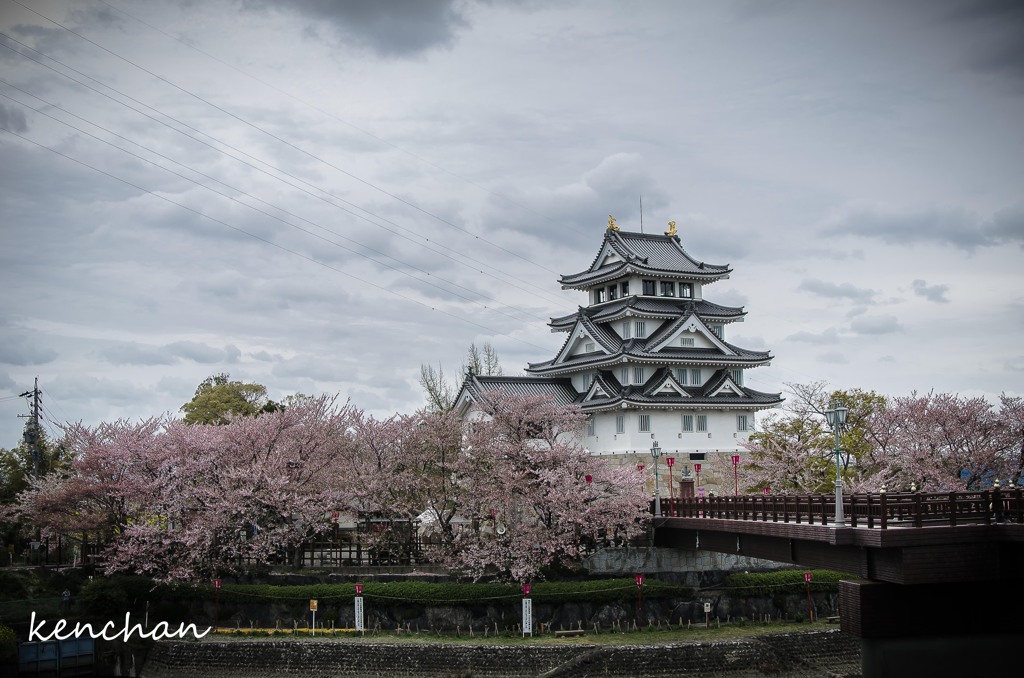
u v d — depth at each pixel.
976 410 69.00
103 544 74.62
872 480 67.88
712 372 93.81
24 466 94.38
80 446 75.81
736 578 67.50
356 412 77.88
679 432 89.56
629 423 87.38
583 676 57.38
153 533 68.56
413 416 76.81
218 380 113.69
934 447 68.25
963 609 44.09
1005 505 44.03
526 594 63.06
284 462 72.25
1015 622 44.03
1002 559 42.59
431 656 59.19
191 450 73.19
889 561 43.19
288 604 66.00
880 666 43.12
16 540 84.75
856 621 43.75
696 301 98.69
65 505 71.62
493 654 58.88
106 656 62.53
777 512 54.78
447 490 73.44
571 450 72.31
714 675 58.66
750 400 92.00
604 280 98.62
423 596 64.12
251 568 70.00
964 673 43.72
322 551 73.12
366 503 72.62
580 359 94.56
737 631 63.19
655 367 91.38
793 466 75.62
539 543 66.25
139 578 68.94
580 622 63.81
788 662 59.88
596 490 68.56
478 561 66.25
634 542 69.31
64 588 70.31
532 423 75.75
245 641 62.19
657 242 101.81
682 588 66.12
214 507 69.31
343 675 59.50
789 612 67.19
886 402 77.62
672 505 69.00
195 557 67.94
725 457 88.50
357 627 63.91
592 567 67.94
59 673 60.47
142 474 72.94
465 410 94.12
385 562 72.44
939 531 42.41
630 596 64.69
